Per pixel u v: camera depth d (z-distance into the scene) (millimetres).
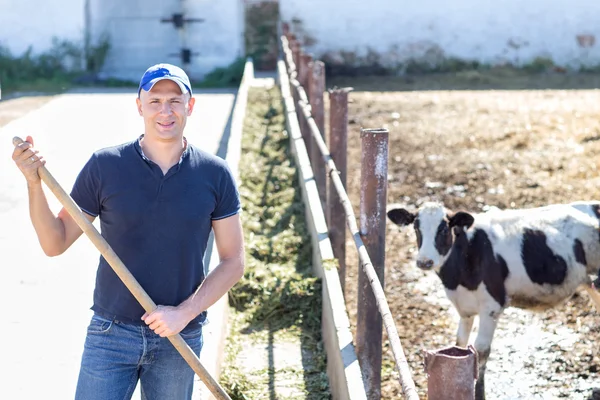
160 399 3600
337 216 6879
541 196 10039
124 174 3434
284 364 5770
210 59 22547
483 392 5793
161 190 3438
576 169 11000
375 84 20516
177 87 3434
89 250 7652
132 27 22438
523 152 12055
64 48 21812
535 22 22062
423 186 10734
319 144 7262
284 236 7840
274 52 22531
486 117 14742
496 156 11898
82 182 3467
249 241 7801
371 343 5199
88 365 3484
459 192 10453
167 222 3441
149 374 3598
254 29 22453
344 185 7254
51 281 6863
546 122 14016
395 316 7012
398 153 12336
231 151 10203
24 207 8945
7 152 11547
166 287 3471
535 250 5918
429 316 6992
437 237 5719
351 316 6809
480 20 22125
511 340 6605
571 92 17953
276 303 6562
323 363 5738
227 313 6359
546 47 22125
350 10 22141
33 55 21812
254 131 12695
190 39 22547
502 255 5855
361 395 4316
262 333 6293
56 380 5152
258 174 10062
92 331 3508
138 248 3441
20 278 6922
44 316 6148
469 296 5914
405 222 5945
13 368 5305
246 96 15328
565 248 5992
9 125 13828
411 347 6441
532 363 6238
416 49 22266
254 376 5578
